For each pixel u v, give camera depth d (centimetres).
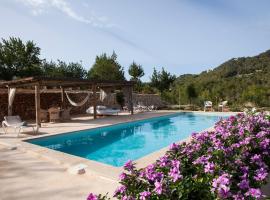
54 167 570
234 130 473
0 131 1136
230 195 214
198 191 236
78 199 403
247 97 2241
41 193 428
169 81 3234
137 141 1139
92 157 889
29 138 938
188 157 324
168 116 1878
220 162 301
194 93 2550
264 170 294
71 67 3572
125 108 2223
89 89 2366
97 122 1438
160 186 227
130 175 274
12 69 3259
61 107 1819
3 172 539
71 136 1115
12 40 3341
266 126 527
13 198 411
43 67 3616
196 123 1662
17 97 1590
